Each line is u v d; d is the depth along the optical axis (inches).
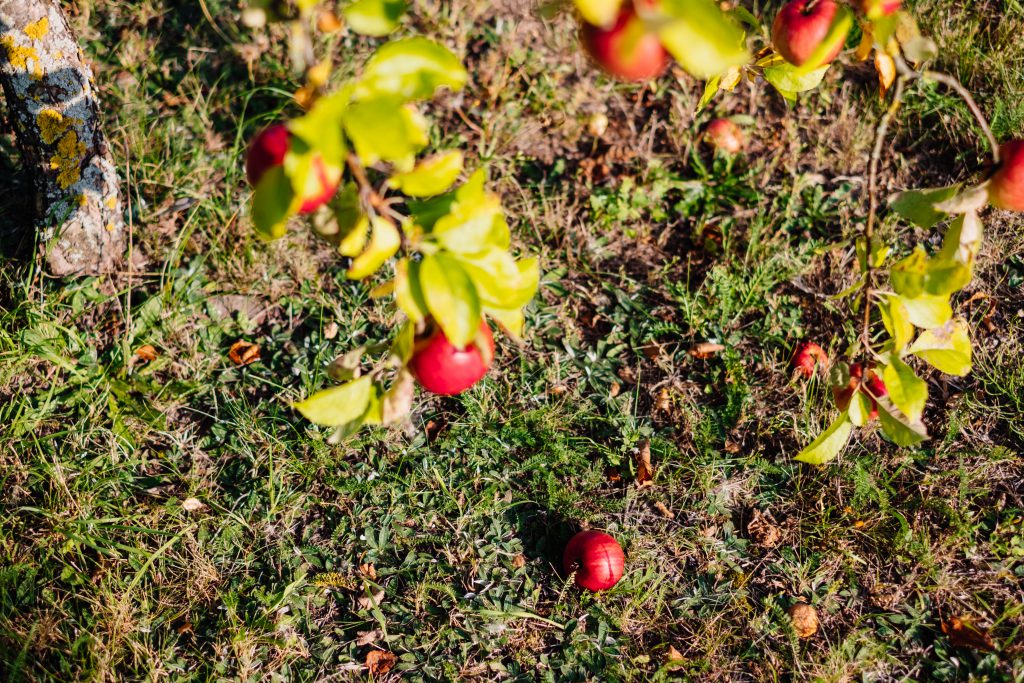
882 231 67.7
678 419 62.5
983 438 61.4
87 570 56.9
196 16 76.9
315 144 34.3
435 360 41.9
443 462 60.5
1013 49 71.9
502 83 73.4
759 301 65.8
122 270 65.6
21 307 62.1
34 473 58.8
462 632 56.1
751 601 57.4
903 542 57.8
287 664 55.4
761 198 69.6
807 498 59.7
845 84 74.3
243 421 61.2
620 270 67.4
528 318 64.9
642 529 59.2
